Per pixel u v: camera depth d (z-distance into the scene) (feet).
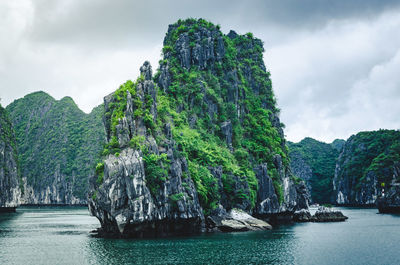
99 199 220.02
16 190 638.12
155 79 340.39
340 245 204.95
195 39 376.07
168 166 239.71
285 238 228.63
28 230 283.18
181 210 233.35
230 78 390.01
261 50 475.72
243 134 378.12
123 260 158.51
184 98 335.47
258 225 277.64
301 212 389.60
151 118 248.93
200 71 369.30
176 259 160.25
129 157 223.92
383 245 205.98
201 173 268.62
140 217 214.07
